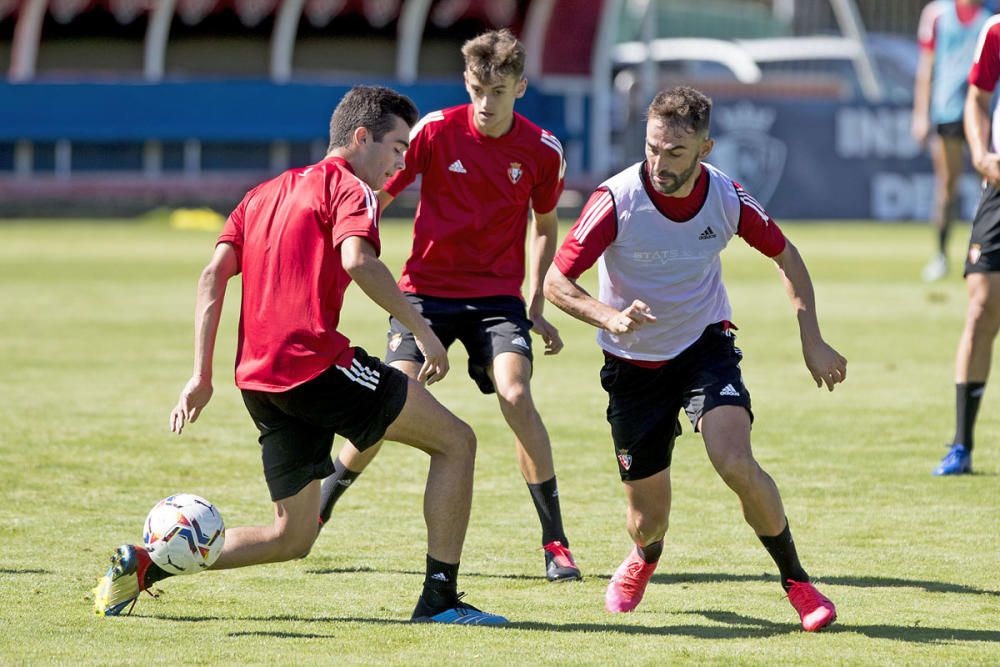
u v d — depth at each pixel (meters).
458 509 18.19
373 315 55.38
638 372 19.25
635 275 19.12
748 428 18.34
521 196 23.42
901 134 113.00
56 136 117.44
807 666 16.08
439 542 18.16
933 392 37.53
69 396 36.31
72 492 25.50
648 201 18.77
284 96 122.06
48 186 121.69
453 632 17.56
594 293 60.16
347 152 18.47
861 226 108.56
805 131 111.12
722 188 18.91
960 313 55.72
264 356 17.69
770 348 46.06
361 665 16.03
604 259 19.50
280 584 19.98
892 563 21.14
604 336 19.42
